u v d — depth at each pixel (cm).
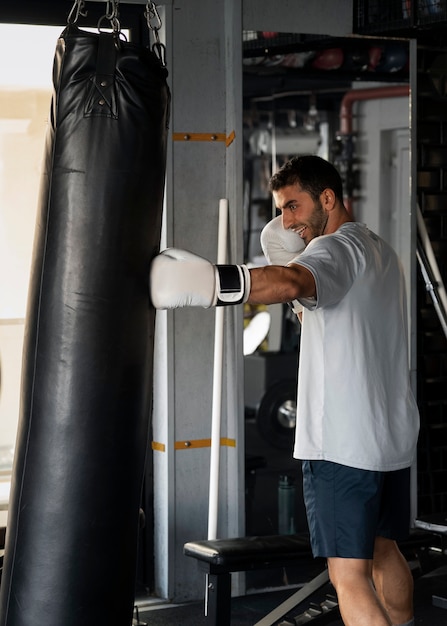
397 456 303
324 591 468
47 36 439
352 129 642
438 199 491
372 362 300
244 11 446
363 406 297
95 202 237
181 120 440
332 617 370
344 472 298
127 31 434
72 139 238
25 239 454
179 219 443
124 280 240
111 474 243
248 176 679
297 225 319
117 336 240
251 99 660
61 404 239
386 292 307
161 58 254
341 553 298
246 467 513
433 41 485
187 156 443
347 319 297
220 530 457
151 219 246
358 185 644
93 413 239
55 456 240
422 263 486
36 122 446
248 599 457
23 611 245
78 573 242
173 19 434
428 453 496
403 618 333
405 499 321
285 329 629
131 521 251
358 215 646
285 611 368
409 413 309
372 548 300
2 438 456
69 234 238
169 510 447
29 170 449
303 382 305
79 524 241
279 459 586
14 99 441
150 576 462
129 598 255
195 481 451
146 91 240
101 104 236
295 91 641
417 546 381
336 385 298
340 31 468
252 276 255
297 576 480
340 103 641
